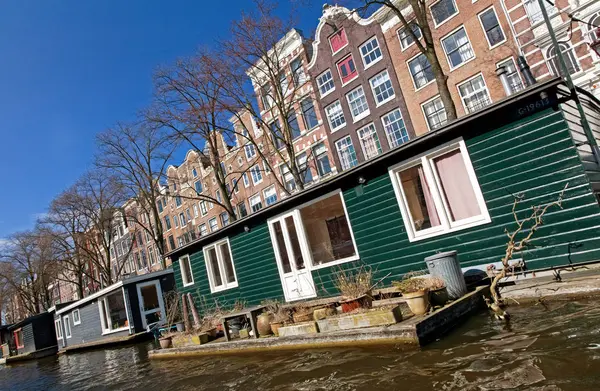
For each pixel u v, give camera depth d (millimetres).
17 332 33875
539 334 4801
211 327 10453
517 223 6418
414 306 6203
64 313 27266
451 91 20547
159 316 20328
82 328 24391
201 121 21703
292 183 29234
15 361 29609
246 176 33438
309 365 6020
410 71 22203
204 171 38500
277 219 10844
